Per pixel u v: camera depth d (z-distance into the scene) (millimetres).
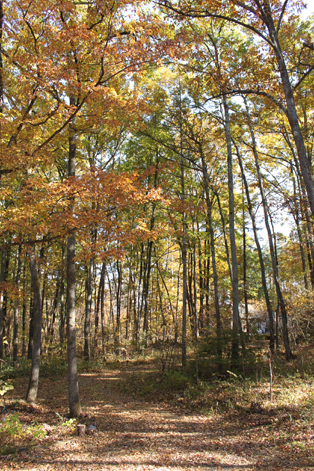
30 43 6348
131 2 5844
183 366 11953
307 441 5148
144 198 6531
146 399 10016
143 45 6219
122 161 19984
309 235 11094
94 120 6977
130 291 23844
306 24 10984
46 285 18844
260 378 9438
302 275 19078
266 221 14117
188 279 25672
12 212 5930
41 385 11789
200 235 17453
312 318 13992
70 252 8484
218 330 11188
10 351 24172
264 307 19312
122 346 20453
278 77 9195
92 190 6004
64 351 17094
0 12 6480
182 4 7922
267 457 4965
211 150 15172
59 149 9305
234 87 9648
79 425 6617
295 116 6875
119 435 6570
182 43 6594
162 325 15398
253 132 15125
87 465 5012
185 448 5727
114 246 6758
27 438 6223
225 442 5859
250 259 21641
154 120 13242
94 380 13094
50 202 6031
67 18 6492
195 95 11875
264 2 7227
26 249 7090
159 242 22344
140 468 4883
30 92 6215
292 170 18172
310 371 9156
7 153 6176
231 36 12758
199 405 8633
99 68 7191
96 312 21359
